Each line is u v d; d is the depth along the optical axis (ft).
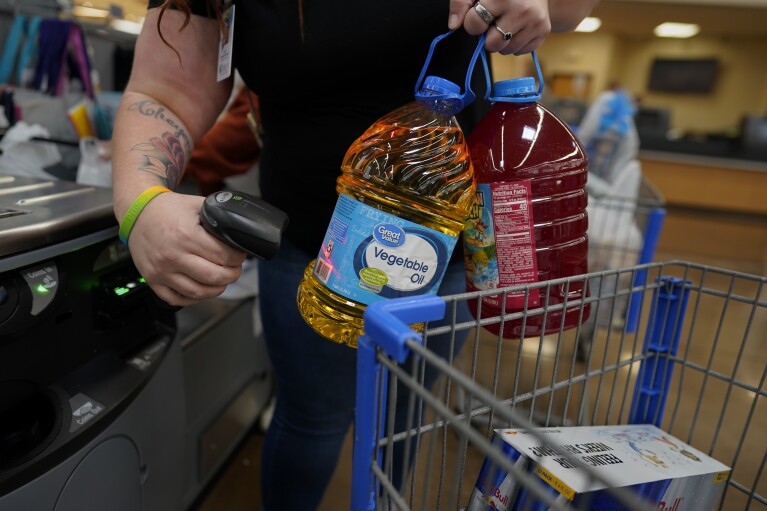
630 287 2.10
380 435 1.49
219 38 2.43
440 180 2.12
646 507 0.95
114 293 2.47
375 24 2.11
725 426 5.11
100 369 2.46
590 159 6.20
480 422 3.63
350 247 1.75
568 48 21.22
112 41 5.58
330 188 2.49
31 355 2.10
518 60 12.97
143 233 1.84
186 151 2.39
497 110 2.15
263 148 2.92
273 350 2.91
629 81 23.09
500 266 1.94
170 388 2.95
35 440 2.17
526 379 5.57
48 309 2.11
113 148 2.24
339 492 4.55
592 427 2.05
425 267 1.76
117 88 5.74
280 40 2.16
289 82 2.28
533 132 2.09
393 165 2.17
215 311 4.30
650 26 17.76
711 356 2.19
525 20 1.81
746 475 4.05
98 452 2.29
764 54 20.68
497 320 1.76
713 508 1.94
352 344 2.11
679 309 2.23
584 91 21.34
